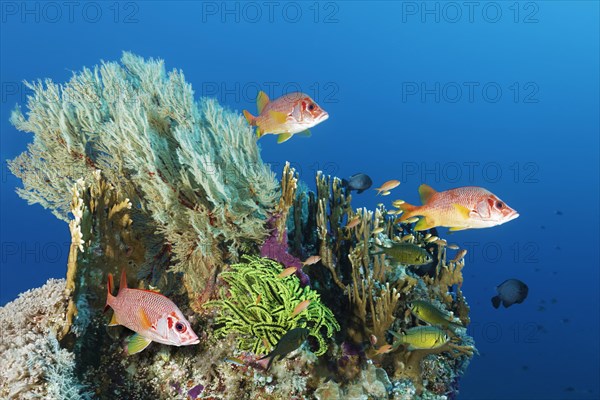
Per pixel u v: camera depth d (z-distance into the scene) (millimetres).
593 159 64438
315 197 6746
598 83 83062
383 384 4762
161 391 4496
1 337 4160
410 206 3539
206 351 4738
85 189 4629
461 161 66125
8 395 3574
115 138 5477
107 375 4438
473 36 89562
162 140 5660
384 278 5688
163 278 5227
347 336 5172
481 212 3240
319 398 4484
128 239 4969
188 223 5266
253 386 4559
